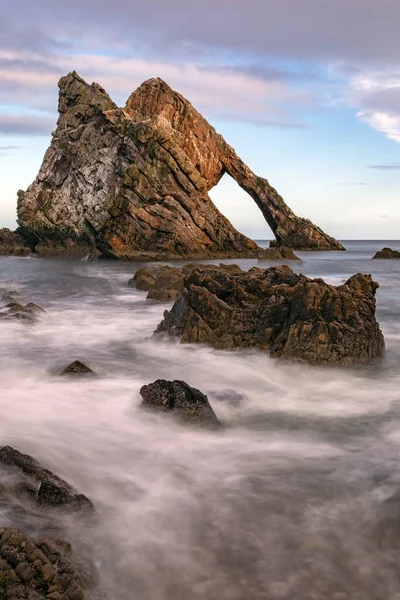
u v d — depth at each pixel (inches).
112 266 2134.6
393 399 448.1
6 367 516.7
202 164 2812.5
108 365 534.0
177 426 368.5
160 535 239.6
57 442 328.8
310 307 573.3
